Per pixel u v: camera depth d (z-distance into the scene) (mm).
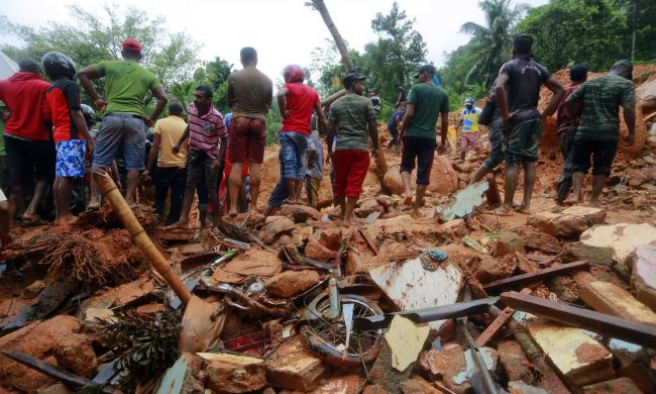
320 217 5820
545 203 6309
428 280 3441
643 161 7277
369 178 10484
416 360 2822
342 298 3363
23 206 5555
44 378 3135
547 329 2771
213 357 2889
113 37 26562
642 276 2984
